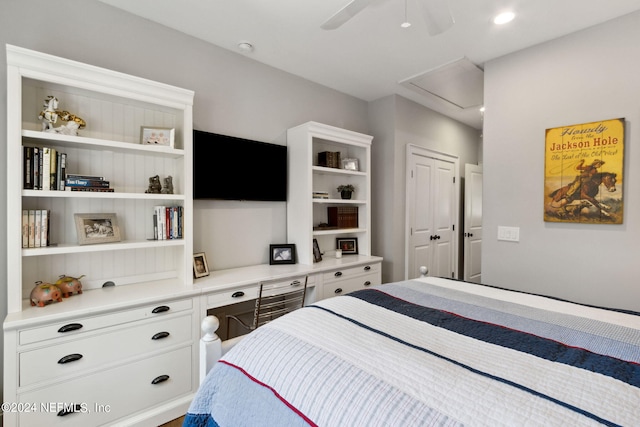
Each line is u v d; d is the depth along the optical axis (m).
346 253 3.40
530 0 1.92
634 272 2.01
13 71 1.52
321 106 3.26
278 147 2.86
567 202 2.25
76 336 1.59
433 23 1.54
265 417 0.85
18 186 1.54
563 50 2.29
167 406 1.89
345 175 3.50
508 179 2.56
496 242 2.63
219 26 2.24
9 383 1.43
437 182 4.15
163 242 2.00
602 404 0.70
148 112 2.14
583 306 1.44
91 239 1.84
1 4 1.69
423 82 3.18
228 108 2.57
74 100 1.87
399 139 3.58
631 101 2.01
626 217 2.03
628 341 1.04
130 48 2.10
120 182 2.04
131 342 1.76
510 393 0.75
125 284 2.07
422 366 0.87
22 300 1.70
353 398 0.77
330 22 1.54
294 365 0.93
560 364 0.89
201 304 2.03
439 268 4.18
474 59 2.68
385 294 1.58
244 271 2.50
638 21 1.99
